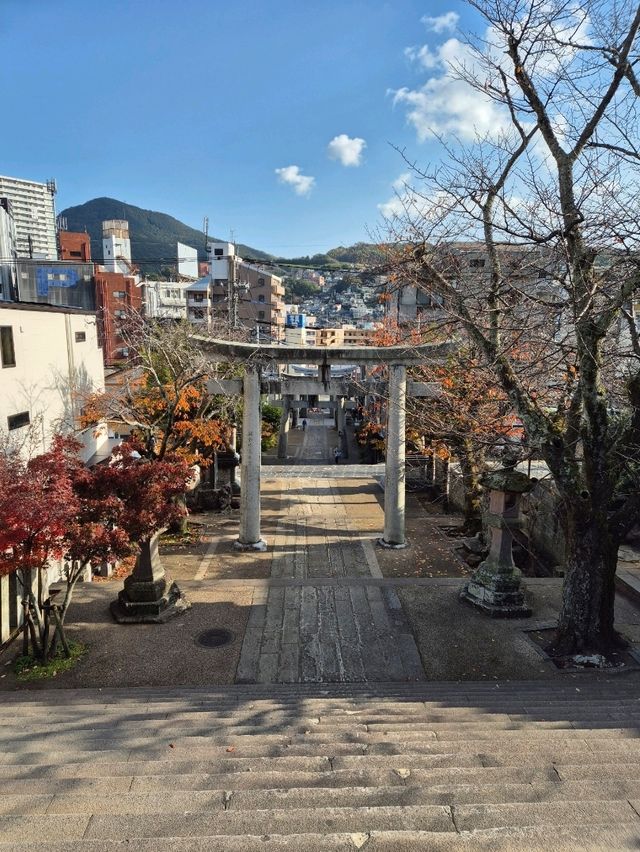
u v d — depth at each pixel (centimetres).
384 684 904
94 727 647
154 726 645
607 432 883
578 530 932
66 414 1691
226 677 940
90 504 969
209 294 4678
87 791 417
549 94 820
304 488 2280
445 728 609
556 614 1152
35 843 322
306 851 314
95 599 1230
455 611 1166
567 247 833
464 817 357
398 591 1269
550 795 393
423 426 1694
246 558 1527
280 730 631
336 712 711
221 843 320
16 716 715
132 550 1021
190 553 1573
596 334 825
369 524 1831
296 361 1509
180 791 409
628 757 478
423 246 1042
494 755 480
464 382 1531
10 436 1304
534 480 1147
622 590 1212
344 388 1605
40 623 965
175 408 1595
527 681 898
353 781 434
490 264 1064
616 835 322
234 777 443
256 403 1538
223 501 2052
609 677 904
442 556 1546
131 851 316
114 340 3941
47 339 1572
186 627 1112
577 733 554
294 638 1070
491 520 1177
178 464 1114
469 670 952
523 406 942
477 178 905
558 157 846
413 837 322
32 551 870
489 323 1021
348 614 1163
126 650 1025
